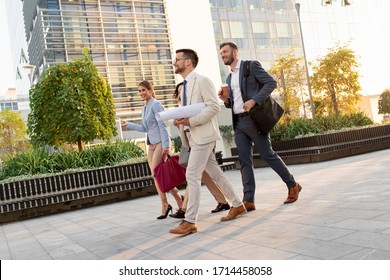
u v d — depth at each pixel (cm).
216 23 4391
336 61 2773
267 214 429
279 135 1441
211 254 297
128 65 3459
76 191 942
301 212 412
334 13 5269
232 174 1301
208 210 550
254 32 4597
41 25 3194
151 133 535
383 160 912
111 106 1341
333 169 886
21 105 6116
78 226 611
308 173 879
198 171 397
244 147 476
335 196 486
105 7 3528
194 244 340
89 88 1252
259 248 292
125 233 464
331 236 293
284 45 4772
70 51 3253
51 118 1195
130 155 1171
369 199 429
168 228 454
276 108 467
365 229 299
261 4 4712
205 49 4341
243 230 365
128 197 1023
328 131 1388
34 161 1016
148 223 523
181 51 416
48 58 3192
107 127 1290
